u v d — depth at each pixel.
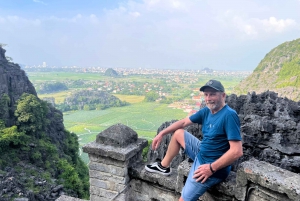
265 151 6.80
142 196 4.62
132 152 4.48
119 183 4.51
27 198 24.19
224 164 3.22
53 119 53.66
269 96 10.70
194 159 3.90
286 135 7.06
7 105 42.50
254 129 7.32
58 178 37.78
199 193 3.51
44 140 45.38
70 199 4.79
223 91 3.36
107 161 4.56
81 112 116.06
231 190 3.57
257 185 3.36
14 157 36.50
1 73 43.66
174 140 4.17
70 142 56.03
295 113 9.10
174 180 4.22
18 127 42.62
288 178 3.15
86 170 51.31
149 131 79.31
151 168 4.42
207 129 3.52
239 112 10.00
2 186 24.64
